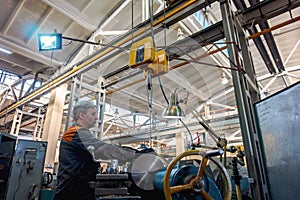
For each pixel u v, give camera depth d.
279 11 1.75
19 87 4.84
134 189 0.81
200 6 1.79
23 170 2.36
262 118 1.27
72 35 3.28
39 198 2.39
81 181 0.94
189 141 1.19
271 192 1.16
